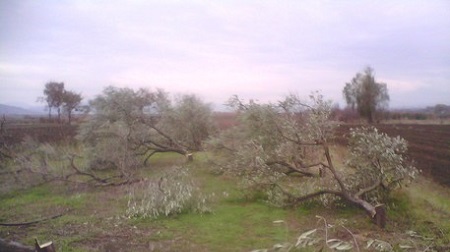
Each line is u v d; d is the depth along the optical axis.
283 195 9.68
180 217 8.87
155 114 16.97
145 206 9.18
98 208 9.80
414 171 8.98
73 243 7.39
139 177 12.38
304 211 9.11
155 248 7.05
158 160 17.38
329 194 9.30
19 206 10.20
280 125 11.03
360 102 41.75
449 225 7.77
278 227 7.96
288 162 10.80
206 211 9.20
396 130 30.53
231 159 12.12
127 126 14.76
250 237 7.41
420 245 6.74
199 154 16.31
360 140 9.61
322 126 10.00
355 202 8.73
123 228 8.20
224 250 6.82
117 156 13.35
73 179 12.95
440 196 10.02
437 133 28.09
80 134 16.53
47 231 8.10
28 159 13.16
